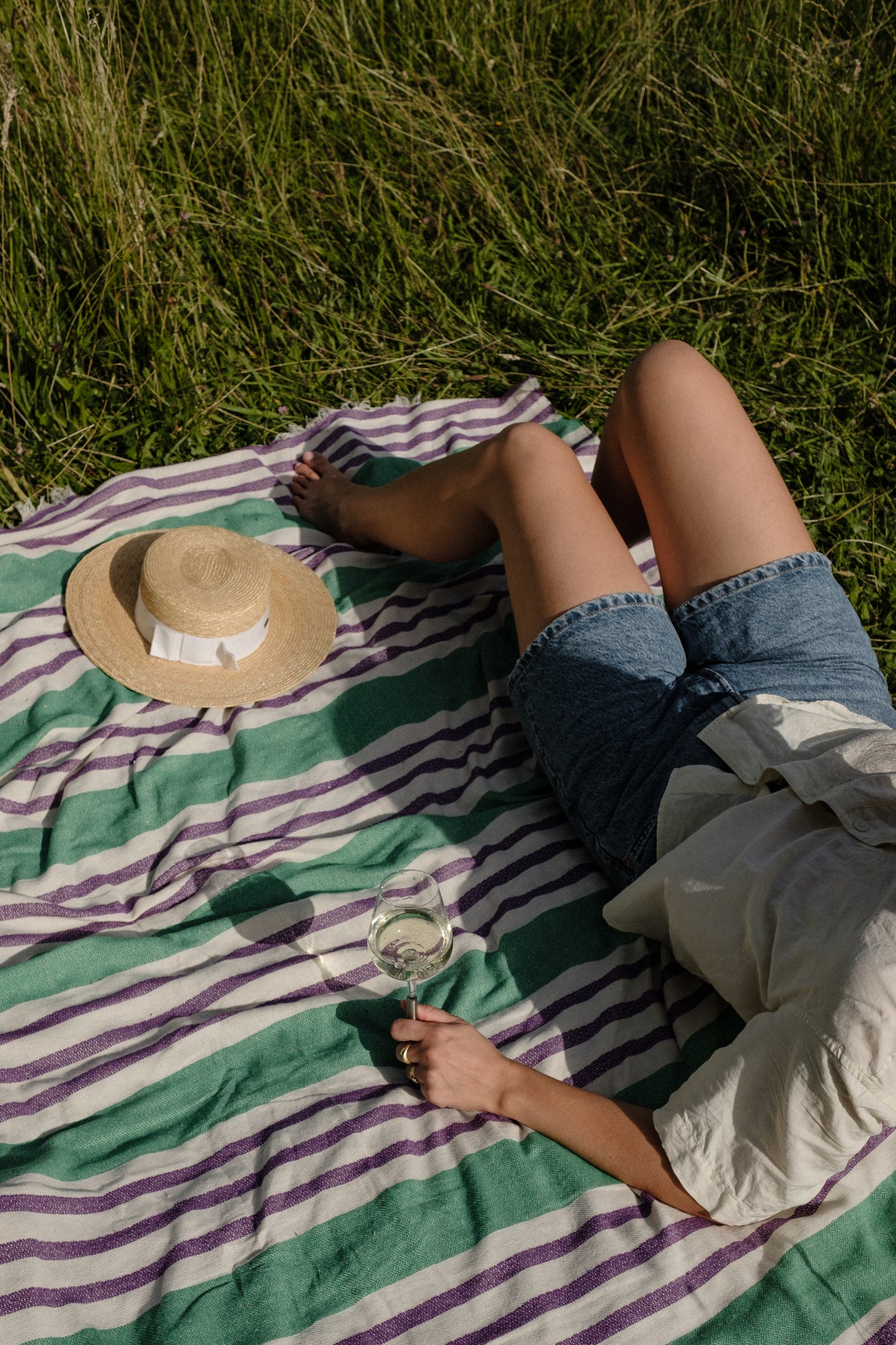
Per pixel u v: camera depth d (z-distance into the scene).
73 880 2.11
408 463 3.14
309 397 3.44
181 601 2.34
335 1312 1.57
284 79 3.99
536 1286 1.62
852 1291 1.67
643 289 3.99
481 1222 1.67
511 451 2.26
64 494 2.91
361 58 4.21
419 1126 1.79
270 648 2.52
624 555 2.18
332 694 2.50
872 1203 1.78
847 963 1.41
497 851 2.23
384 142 4.07
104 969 1.91
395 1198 1.68
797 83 4.37
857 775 1.66
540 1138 1.79
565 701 2.08
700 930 1.71
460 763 2.45
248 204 3.74
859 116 4.28
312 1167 1.71
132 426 3.14
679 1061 1.93
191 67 4.01
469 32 4.39
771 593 2.09
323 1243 1.63
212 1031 1.85
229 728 2.41
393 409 3.36
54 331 3.24
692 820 1.84
